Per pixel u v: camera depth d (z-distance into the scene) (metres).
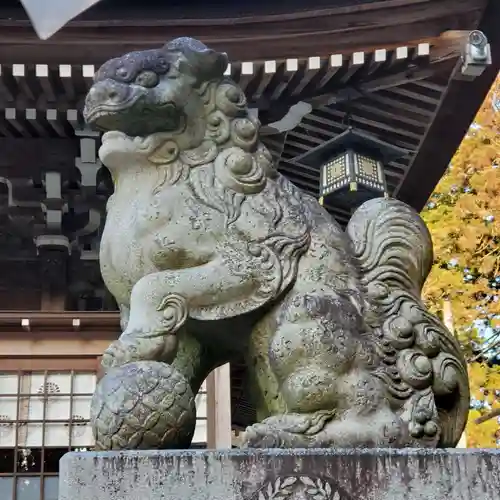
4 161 5.95
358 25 5.26
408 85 5.59
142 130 2.55
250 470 2.09
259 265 2.43
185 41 2.60
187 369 2.50
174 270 2.45
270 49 5.30
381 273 2.54
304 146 6.24
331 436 2.26
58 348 6.18
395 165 6.49
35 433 6.03
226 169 2.54
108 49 5.27
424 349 2.46
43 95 5.52
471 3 5.20
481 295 10.21
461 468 2.13
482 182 10.34
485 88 5.66
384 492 2.10
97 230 6.34
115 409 2.17
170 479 2.06
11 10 5.47
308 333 2.33
